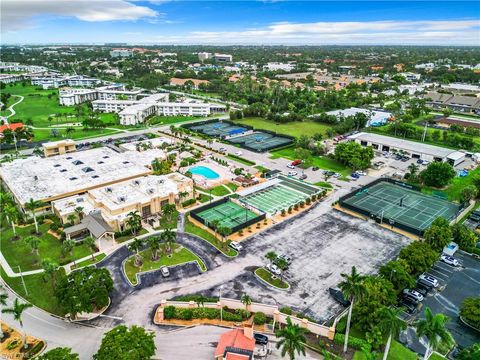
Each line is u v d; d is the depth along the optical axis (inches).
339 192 6003.9
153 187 5472.4
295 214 5255.9
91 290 3223.4
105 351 2581.2
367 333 2950.3
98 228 4461.1
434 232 4133.9
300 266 4020.7
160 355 2874.0
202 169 6983.3
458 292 3641.7
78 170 6141.7
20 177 5816.9
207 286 3688.5
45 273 3528.5
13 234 4633.4
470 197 5482.3
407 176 6510.8
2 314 3292.3
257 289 3646.7
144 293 3590.1
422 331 2448.3
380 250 4335.6
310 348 2979.8
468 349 2704.2
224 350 2704.2
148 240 4190.5
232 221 5049.2
